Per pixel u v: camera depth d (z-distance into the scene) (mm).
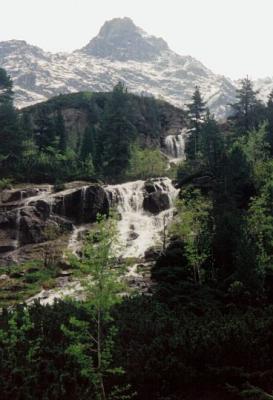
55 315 25156
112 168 83500
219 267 37875
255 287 31156
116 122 85438
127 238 58375
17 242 56906
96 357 21172
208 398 20844
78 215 62938
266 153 65000
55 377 19531
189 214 40062
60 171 77438
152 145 115625
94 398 19078
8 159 78312
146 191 69188
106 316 19000
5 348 20734
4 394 18438
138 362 20828
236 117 98500
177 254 41094
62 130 92625
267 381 21219
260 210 38312
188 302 30594
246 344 22078
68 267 49312
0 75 94500
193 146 89688
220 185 52469
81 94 130625
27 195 65000
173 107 134625
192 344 22078
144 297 31609
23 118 96438
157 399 20344
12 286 43844
